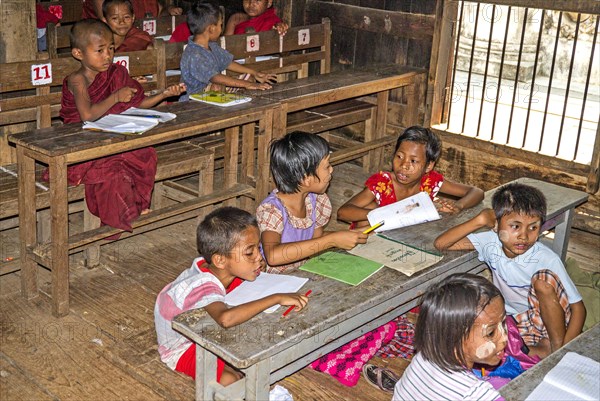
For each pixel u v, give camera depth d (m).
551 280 2.69
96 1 5.19
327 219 3.10
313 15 5.59
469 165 4.98
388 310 2.60
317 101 4.25
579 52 7.20
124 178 3.50
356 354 2.88
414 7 5.05
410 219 3.01
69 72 3.82
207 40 4.50
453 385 1.95
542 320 2.77
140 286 3.60
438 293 1.97
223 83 4.37
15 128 4.23
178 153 3.98
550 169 4.59
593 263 4.19
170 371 2.89
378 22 5.25
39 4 5.46
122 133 3.21
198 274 2.54
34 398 2.70
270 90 4.27
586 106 6.74
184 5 6.38
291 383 2.86
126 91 3.54
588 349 2.17
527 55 7.27
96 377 2.85
